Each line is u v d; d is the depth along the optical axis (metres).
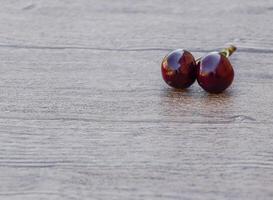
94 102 0.98
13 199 0.89
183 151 0.93
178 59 1.00
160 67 1.04
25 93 1.00
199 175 0.91
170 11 1.18
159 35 1.11
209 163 0.92
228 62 0.99
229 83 0.99
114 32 1.12
